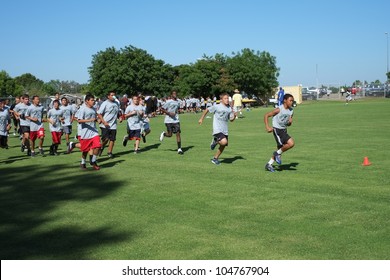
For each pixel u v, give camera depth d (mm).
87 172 10984
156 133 21500
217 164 11633
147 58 59469
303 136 17375
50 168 11789
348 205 7273
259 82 60656
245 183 9125
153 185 9188
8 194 8719
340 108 38625
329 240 5715
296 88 61812
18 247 5746
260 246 5574
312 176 9656
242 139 17344
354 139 16031
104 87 58562
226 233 6074
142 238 5969
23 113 14922
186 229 6285
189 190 8633
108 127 12672
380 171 10016
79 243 5852
